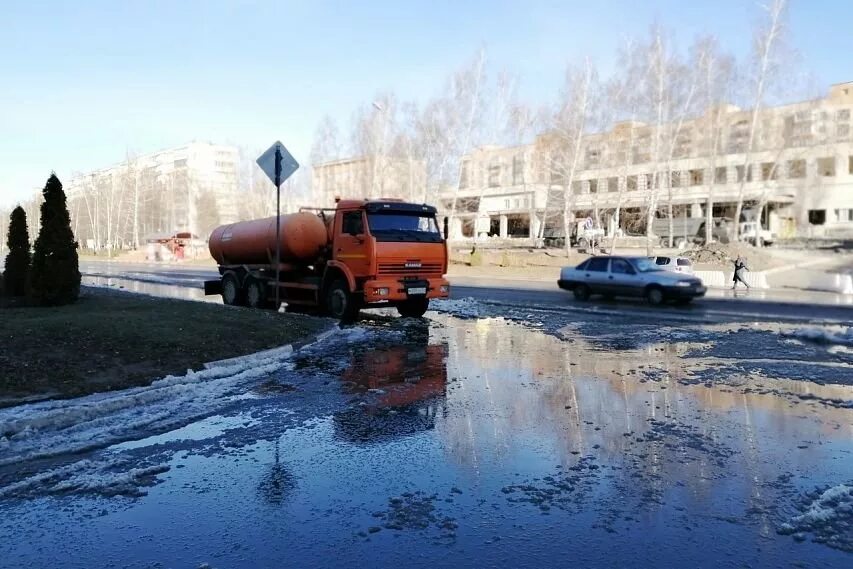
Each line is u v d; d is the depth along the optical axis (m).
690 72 39.16
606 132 42.19
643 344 11.62
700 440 5.75
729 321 15.30
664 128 41.72
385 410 6.90
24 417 6.17
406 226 14.88
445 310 17.91
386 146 48.19
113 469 5.13
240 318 12.45
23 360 7.94
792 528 3.98
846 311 17.95
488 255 45.97
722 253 38.06
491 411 6.82
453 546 3.80
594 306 19.53
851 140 51.22
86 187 104.25
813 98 40.66
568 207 42.78
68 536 3.97
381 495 4.58
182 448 5.66
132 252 74.75
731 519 4.12
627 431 6.05
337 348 11.16
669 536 3.90
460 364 9.63
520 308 18.77
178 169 101.75
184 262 63.34
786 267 36.22
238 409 6.98
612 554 3.69
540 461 5.24
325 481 4.86
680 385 8.05
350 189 58.84
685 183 57.75
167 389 7.52
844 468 5.01
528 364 9.62
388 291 14.38
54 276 13.32
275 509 4.35
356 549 3.78
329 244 15.59
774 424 6.24
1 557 3.70
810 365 9.34
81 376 7.73
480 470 5.05
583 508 4.32
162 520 4.19
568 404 7.10
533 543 3.83
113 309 12.66
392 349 11.07
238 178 79.31
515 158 65.81
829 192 56.78
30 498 4.56
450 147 44.44
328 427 6.29
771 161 46.97
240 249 18.12
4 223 102.25
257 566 3.59
